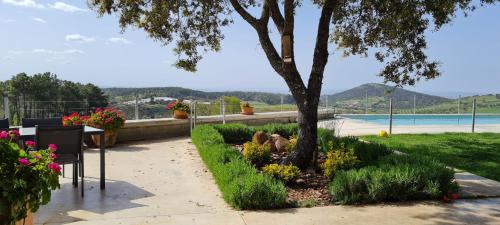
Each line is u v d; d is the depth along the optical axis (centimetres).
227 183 509
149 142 1071
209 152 689
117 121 967
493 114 1973
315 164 659
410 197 496
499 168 684
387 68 803
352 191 491
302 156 654
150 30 792
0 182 268
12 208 276
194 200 503
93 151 899
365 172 508
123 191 548
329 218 428
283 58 648
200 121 1306
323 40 646
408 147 927
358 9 824
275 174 571
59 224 411
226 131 1038
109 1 714
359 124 1653
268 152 718
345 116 2055
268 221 418
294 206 473
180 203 489
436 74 766
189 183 595
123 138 1085
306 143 655
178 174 658
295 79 656
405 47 768
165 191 548
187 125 1270
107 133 956
